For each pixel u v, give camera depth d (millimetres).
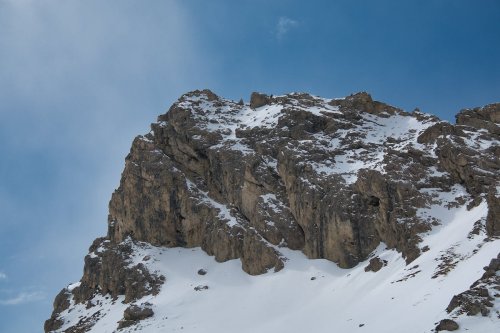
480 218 79250
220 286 95438
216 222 106125
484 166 90062
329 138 110062
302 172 102125
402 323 63406
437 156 96062
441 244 80062
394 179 92375
